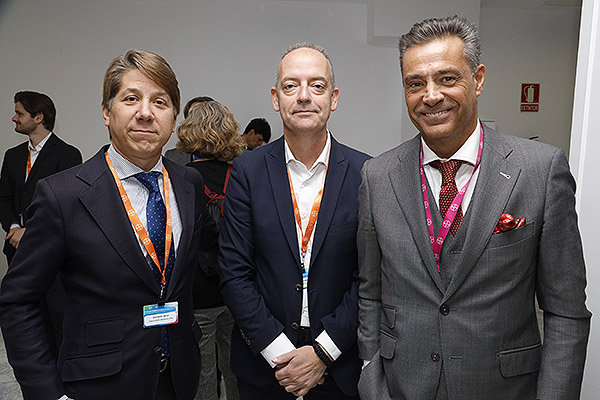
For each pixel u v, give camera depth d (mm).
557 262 1074
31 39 4465
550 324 1105
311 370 1427
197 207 1444
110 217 1212
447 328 1107
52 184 1188
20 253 1193
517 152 1120
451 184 1145
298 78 1457
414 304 1157
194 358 1388
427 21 1121
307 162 1566
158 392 1312
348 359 1501
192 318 1393
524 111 5328
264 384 1510
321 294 1476
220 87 4797
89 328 1202
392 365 1199
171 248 1311
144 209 1305
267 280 1507
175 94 1289
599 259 1321
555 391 1050
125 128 1211
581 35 1402
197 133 1953
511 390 1102
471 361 1090
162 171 1364
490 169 1110
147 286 1240
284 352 1437
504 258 1071
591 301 1356
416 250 1157
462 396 1099
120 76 1211
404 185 1205
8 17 4414
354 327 1447
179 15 4645
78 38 4523
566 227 1073
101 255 1193
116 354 1209
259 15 4754
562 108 5348
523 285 1099
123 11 4559
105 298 1206
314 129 1477
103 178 1241
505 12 5172
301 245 1529
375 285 1310
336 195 1506
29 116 3055
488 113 5309
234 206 1561
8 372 2893
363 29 4879
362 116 5020
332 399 1543
